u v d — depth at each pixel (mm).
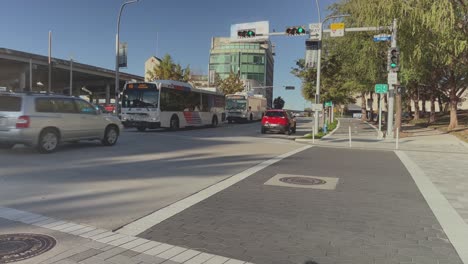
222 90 81188
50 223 5785
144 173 10188
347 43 30797
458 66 25375
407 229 5918
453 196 8188
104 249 4836
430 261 4711
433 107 42375
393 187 9070
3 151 13609
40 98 13203
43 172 9883
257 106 50594
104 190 8062
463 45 19406
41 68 63625
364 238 5480
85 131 14844
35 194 7555
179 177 9750
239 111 45906
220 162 12586
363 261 4668
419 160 14461
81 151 14336
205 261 4559
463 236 5629
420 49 21453
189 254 4758
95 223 5852
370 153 16766
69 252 4699
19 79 69125
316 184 9227
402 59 23172
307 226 5961
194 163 12211
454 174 11117
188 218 6238
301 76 33812
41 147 13102
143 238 5273
